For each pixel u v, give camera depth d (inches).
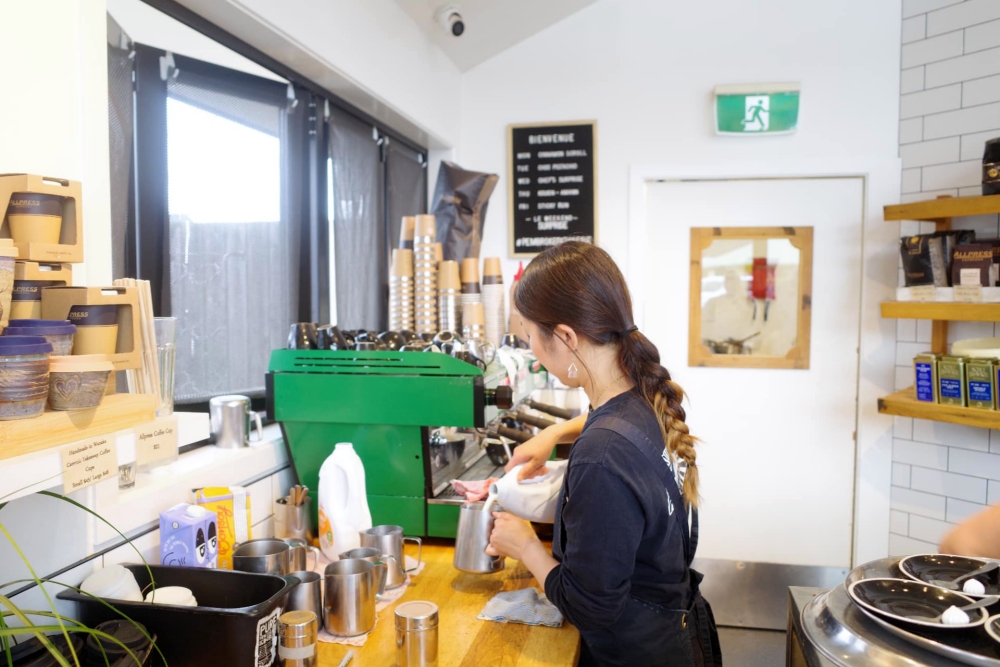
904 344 123.3
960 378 102.9
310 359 69.9
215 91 73.7
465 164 137.9
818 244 128.7
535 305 51.3
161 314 67.1
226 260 75.9
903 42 122.3
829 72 125.5
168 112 67.6
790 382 130.6
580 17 132.7
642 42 131.2
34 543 44.5
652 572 49.3
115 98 60.9
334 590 50.9
